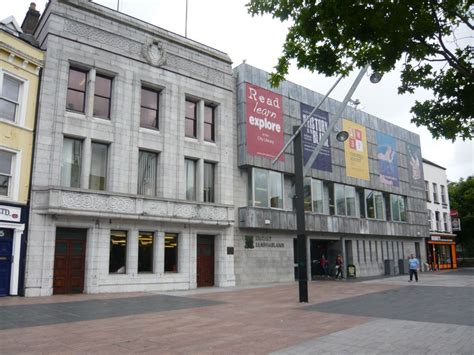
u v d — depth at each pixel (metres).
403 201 39.66
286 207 27.95
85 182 18.91
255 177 25.97
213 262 23.78
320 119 30.91
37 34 20.47
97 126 19.66
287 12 7.95
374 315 12.33
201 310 13.48
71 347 8.23
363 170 34.38
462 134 8.24
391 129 39.25
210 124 24.95
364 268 33.72
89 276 18.41
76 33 19.56
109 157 20.05
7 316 11.91
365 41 7.20
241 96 25.95
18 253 16.72
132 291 19.66
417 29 6.62
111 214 18.88
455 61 6.73
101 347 8.24
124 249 20.02
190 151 23.16
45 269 17.19
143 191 21.25
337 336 9.25
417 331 9.74
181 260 21.81
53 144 18.17
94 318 11.75
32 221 17.16
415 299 16.45
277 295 18.28
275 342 8.71
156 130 22.03
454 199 52.28
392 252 37.53
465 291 19.34
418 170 42.34
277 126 27.41
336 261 30.98
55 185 17.72
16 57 17.38
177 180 22.14
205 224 22.78
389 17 6.62
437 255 44.97
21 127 17.36
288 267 27.28
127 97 20.89
